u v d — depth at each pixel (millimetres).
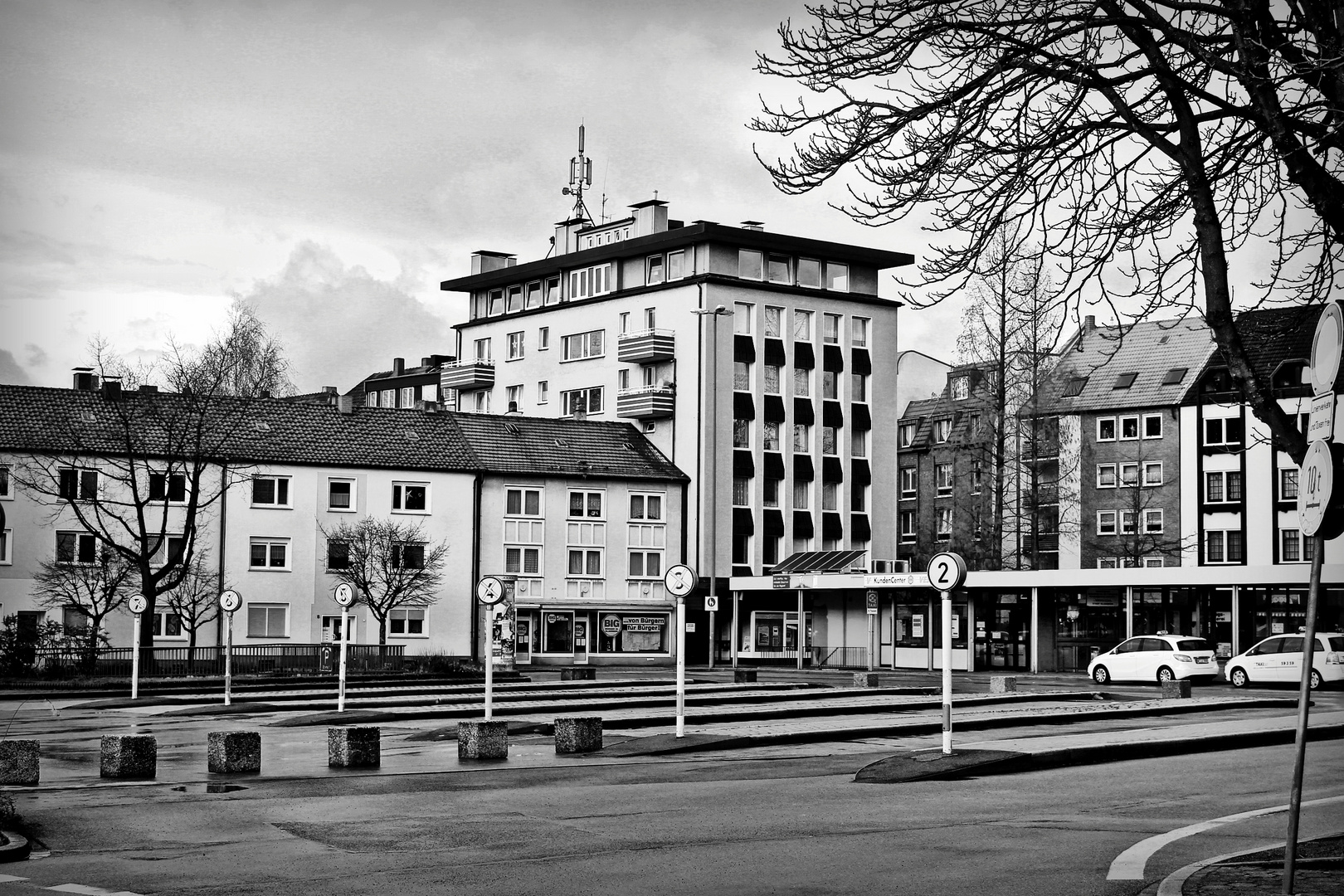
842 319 84625
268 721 32594
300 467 68938
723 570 79188
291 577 68312
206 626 65562
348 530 67938
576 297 87812
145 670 55312
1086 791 18141
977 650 67438
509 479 74812
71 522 63594
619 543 77500
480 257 95562
